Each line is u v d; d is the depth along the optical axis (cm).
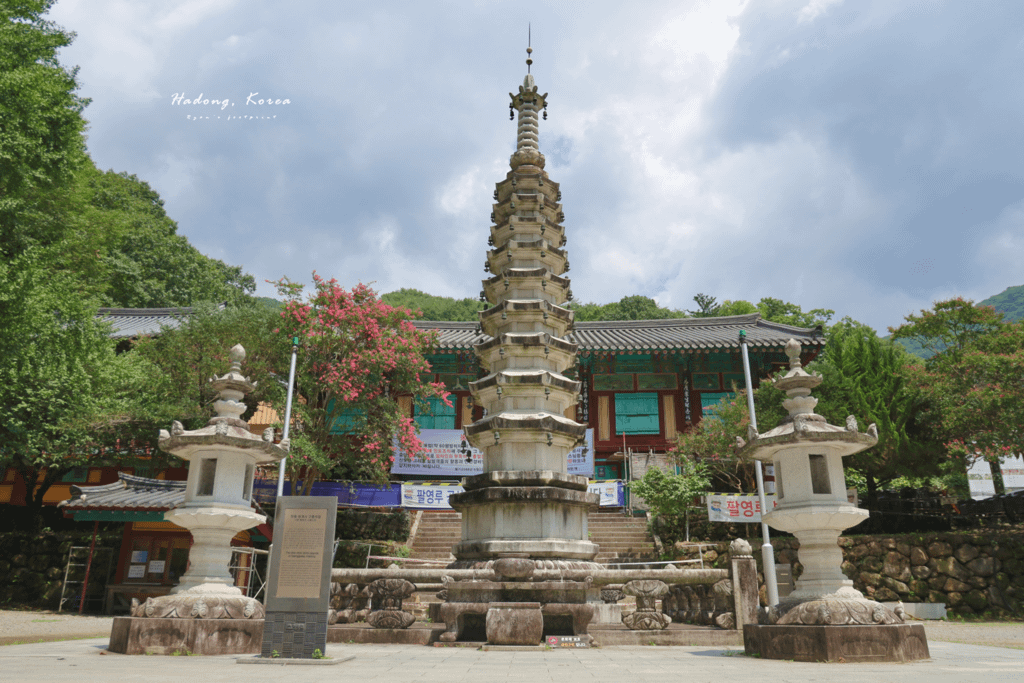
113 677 594
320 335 2245
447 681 591
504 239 1565
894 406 2167
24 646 956
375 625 1123
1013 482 2553
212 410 2312
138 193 4781
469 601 1145
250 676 614
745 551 1182
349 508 2509
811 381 937
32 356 1856
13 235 1880
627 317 6588
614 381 3228
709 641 1103
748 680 605
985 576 1867
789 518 878
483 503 1252
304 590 780
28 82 1689
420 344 2477
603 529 2409
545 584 1116
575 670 696
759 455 984
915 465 2112
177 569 1875
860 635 789
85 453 2142
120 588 1825
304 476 2461
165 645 830
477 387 1405
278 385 2330
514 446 1303
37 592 2158
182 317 2800
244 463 959
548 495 1212
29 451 1997
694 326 3566
